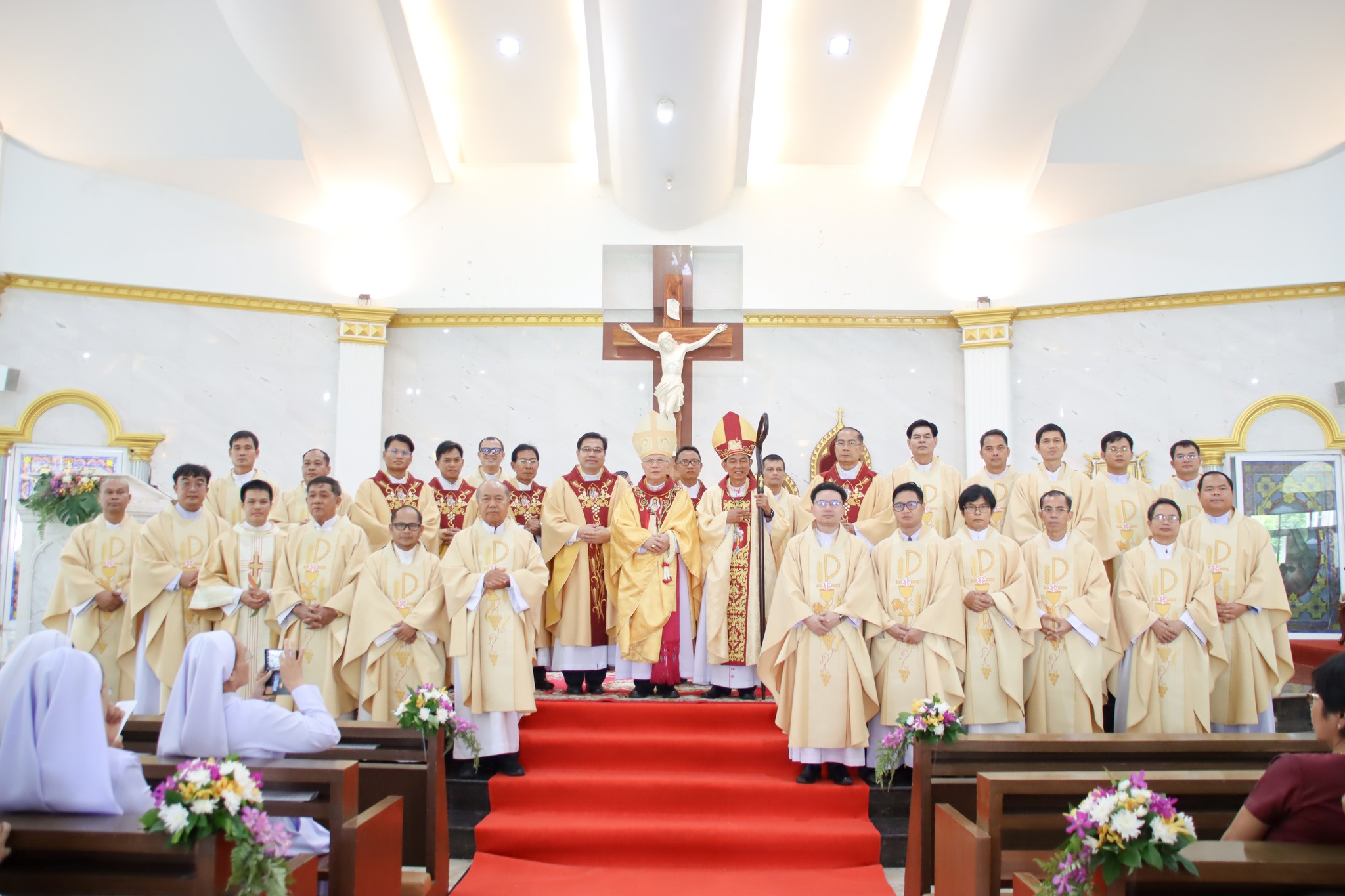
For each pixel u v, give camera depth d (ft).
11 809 9.57
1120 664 18.49
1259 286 30.81
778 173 35.70
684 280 34.83
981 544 18.04
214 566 18.74
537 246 35.14
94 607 19.54
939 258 34.65
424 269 34.76
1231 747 13.43
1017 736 13.82
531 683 17.76
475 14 31.27
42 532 23.68
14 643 26.27
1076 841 9.06
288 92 29.58
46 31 27.55
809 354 35.14
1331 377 30.14
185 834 8.84
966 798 13.73
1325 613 29.50
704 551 20.29
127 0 27.12
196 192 32.22
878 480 21.65
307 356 33.19
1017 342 33.63
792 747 17.01
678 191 33.40
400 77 30.94
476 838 16.02
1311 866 8.49
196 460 31.45
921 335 35.09
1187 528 19.66
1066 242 33.37
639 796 16.87
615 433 34.86
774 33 31.86
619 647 19.89
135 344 31.19
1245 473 30.66
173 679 18.85
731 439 20.24
